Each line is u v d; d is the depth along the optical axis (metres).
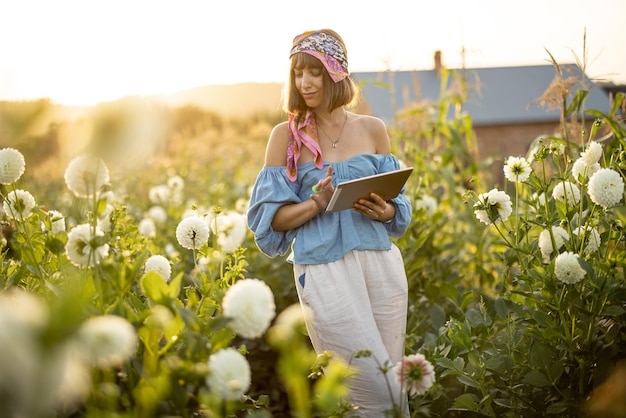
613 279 3.09
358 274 3.00
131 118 1.54
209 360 1.87
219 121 11.23
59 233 2.97
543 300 3.12
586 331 3.07
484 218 3.31
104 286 2.11
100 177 2.24
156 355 2.00
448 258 5.28
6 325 1.19
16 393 1.20
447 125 7.13
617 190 2.96
